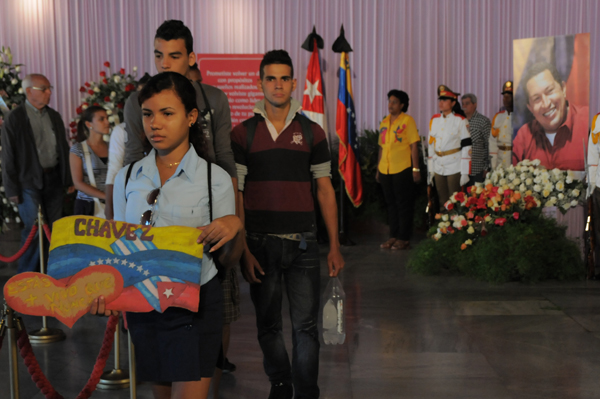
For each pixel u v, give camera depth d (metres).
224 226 1.81
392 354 3.60
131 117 2.34
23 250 4.12
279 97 2.64
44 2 9.76
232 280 2.64
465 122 7.30
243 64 8.30
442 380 3.17
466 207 6.15
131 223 1.87
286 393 2.77
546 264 5.55
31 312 1.75
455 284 5.48
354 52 9.58
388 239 8.45
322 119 8.09
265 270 2.70
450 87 9.47
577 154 6.38
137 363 1.93
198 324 1.91
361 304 4.80
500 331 4.03
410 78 9.52
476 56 9.38
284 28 9.64
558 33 8.93
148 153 2.20
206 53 8.82
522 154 6.68
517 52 6.61
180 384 1.88
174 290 1.78
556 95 6.43
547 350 3.63
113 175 3.36
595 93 8.66
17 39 9.83
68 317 1.75
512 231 5.65
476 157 7.46
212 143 2.53
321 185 2.82
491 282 5.47
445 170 7.47
